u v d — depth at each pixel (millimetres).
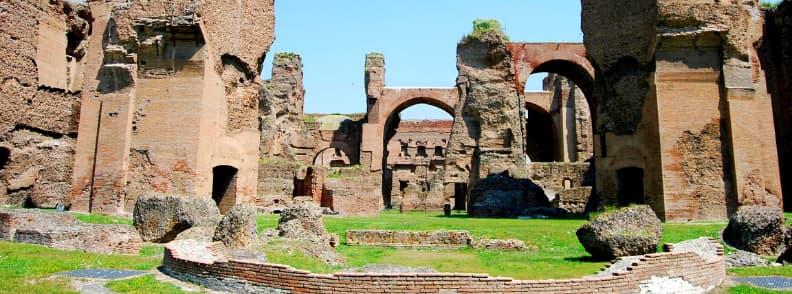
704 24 22625
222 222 13516
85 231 14008
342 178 33531
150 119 22766
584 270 11586
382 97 52156
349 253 14609
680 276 9617
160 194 16375
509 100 39656
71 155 29078
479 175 39125
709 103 22688
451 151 40562
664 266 9500
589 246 13234
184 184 22078
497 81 40094
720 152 22422
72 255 12609
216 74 23766
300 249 13023
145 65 23172
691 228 18391
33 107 27250
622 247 12664
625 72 25312
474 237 16656
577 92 52344
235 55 24703
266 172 33625
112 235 13977
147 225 15852
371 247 16016
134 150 22609
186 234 14492
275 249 12742
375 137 51312
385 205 52094
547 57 39969
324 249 13523
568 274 11047
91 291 9000
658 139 22641
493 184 31984
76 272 10633
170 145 22453
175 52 23094
